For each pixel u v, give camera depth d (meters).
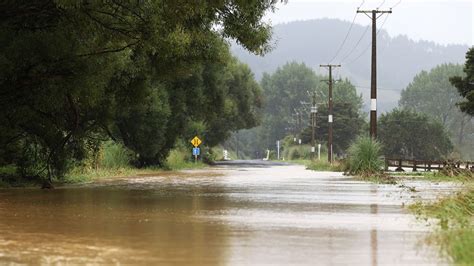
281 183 47.00
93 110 45.28
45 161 44.50
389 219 22.36
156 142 76.19
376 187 41.75
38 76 35.97
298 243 16.53
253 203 28.67
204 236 17.67
